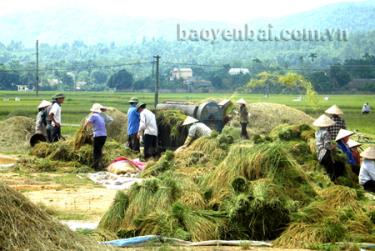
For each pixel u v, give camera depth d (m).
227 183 22.59
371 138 54.88
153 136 39.53
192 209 21.61
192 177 24.22
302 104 135.25
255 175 22.84
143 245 19.69
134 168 36.00
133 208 21.42
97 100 169.62
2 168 37.25
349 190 23.17
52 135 42.84
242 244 19.89
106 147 40.03
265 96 165.62
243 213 20.94
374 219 21.70
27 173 35.72
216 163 31.94
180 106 46.81
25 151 47.09
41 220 16.14
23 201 16.06
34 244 15.56
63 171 36.69
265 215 20.92
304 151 30.86
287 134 32.47
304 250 19.66
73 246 16.20
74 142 38.72
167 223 20.61
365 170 28.62
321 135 30.03
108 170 36.53
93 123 37.47
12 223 15.52
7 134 49.28
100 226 21.50
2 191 15.76
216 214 21.12
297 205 21.56
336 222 20.70
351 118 119.88
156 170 32.78
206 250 19.22
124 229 20.77
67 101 165.75
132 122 42.12
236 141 34.19
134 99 42.53
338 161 29.97
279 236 20.81
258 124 54.12
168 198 21.69
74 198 27.36
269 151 23.06
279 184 22.44
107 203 26.34
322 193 23.31
